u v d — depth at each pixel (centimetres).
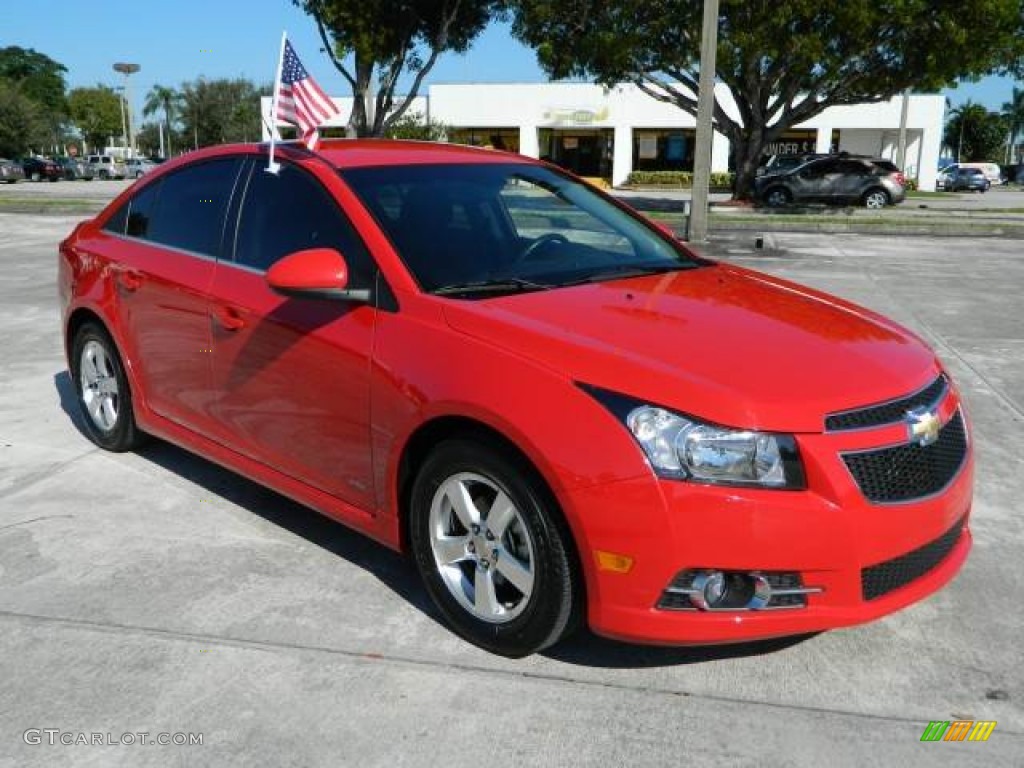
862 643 316
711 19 1538
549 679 294
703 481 259
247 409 387
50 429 543
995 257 1393
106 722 273
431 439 317
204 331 400
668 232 441
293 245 373
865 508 266
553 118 5016
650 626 267
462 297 323
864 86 2592
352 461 341
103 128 11106
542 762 256
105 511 424
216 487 453
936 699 285
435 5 2877
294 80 392
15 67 11069
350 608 338
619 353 280
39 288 1036
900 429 279
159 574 363
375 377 322
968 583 357
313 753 260
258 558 378
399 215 357
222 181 421
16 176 4878
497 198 394
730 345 295
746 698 285
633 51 2478
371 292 335
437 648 312
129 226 473
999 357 722
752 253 1442
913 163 5094
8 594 347
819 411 268
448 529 317
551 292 335
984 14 2238
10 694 286
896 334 337
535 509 280
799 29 2342
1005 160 11081
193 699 284
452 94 5062
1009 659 307
